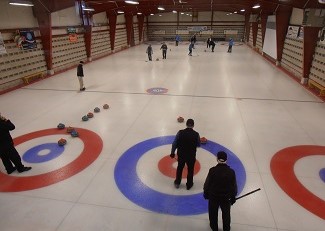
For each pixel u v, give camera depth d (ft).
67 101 35.37
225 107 32.53
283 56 60.03
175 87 42.11
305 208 15.31
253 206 15.47
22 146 22.91
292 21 55.93
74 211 15.24
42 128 26.68
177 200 16.03
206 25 130.93
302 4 45.14
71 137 24.58
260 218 14.56
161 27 134.10
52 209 15.42
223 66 61.31
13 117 29.68
